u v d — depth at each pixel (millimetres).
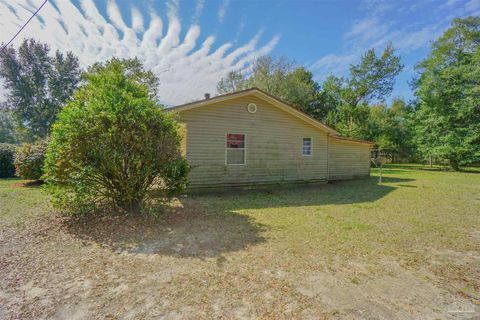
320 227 4988
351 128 25031
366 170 14625
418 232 4789
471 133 18719
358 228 4961
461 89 18891
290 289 2719
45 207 5969
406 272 3207
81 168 4590
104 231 4395
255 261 3391
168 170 5117
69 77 31328
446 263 3500
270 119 10109
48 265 3143
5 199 6938
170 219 5250
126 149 4664
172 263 3281
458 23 19234
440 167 23578
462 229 5004
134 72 20984
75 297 2484
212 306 2381
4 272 2945
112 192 5008
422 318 2291
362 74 25547
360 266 3336
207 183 8844
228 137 9273
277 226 5020
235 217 5656
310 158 11297
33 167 9578
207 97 9438
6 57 28109
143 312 2275
